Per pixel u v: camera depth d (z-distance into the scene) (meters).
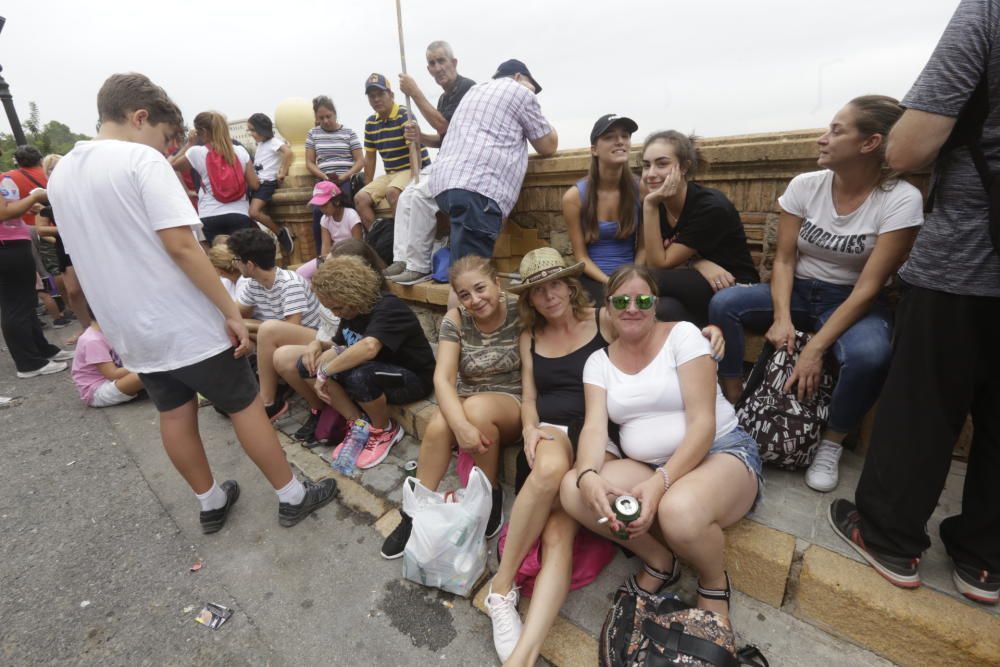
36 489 2.81
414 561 1.93
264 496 2.60
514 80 3.10
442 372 2.20
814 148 2.20
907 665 1.49
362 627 1.83
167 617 1.94
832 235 1.90
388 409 2.83
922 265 1.38
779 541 1.70
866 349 1.75
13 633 1.90
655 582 1.73
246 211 5.20
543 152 3.23
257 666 1.73
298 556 2.19
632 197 2.64
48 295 6.08
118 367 3.76
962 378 1.36
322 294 2.51
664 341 1.81
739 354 2.21
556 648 1.65
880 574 1.55
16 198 4.18
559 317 2.04
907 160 1.29
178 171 5.71
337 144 5.04
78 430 3.47
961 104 1.18
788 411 1.92
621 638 1.55
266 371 3.18
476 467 2.10
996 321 1.31
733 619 1.69
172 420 2.13
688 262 2.49
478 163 2.86
